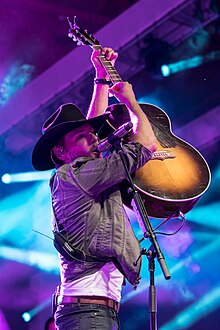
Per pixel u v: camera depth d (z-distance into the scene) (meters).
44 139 3.51
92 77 9.34
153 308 3.19
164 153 3.75
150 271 3.22
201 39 8.97
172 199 3.49
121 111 3.89
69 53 9.36
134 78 9.86
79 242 3.28
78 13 10.04
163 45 8.88
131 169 3.30
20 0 9.80
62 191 3.36
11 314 11.82
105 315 3.23
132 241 3.27
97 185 3.26
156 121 4.03
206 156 10.88
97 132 3.77
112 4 9.94
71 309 3.24
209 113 10.24
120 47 8.77
